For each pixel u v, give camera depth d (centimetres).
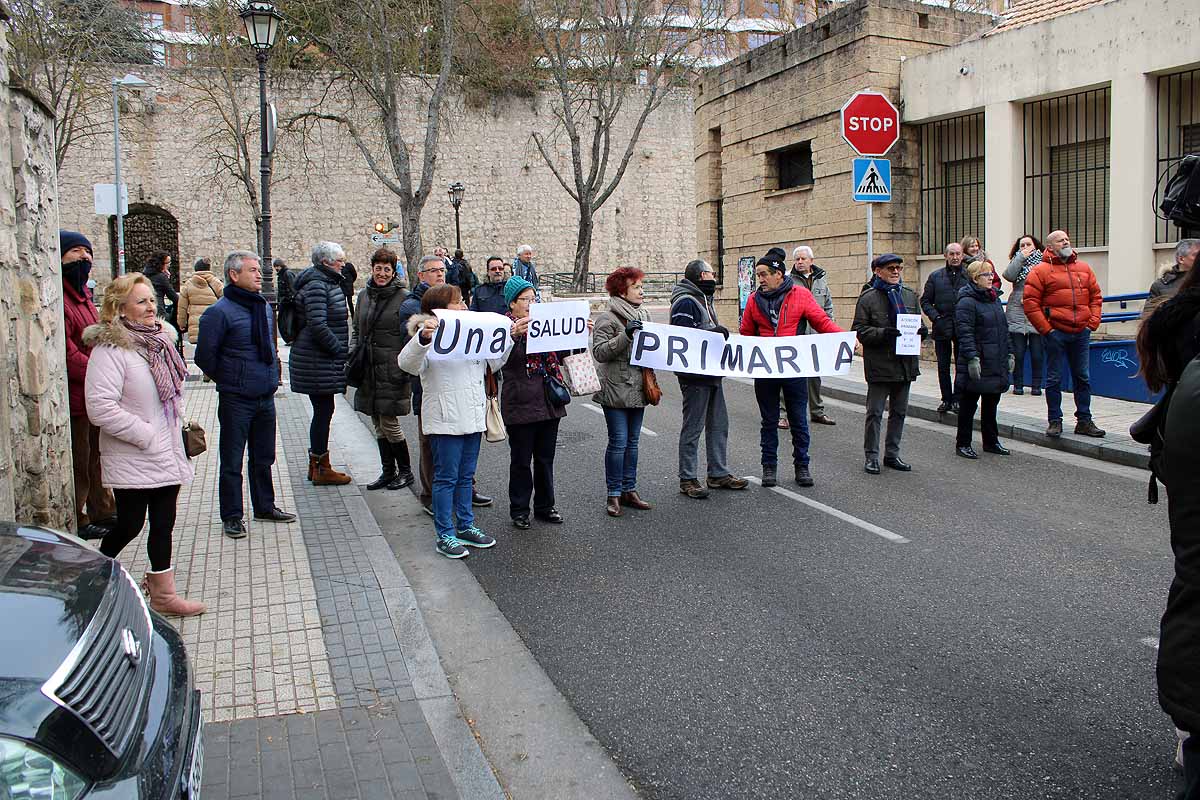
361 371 845
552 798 370
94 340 507
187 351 2089
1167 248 1295
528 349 703
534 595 590
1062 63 1391
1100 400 1237
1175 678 252
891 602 562
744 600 571
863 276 1648
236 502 690
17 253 602
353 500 802
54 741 235
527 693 459
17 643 262
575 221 4388
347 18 2795
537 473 746
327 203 4059
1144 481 850
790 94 1811
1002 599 562
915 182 1680
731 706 439
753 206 1956
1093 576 599
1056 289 978
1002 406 1211
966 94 1537
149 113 3841
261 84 1464
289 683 452
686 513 771
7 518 562
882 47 1627
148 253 3966
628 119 4438
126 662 291
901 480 870
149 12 4231
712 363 798
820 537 696
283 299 838
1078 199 1444
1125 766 377
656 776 383
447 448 662
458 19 3181
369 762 381
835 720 421
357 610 546
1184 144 1292
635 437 788
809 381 1150
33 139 635
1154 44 1273
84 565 330
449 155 4197
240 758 384
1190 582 249
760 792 367
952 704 433
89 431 707
